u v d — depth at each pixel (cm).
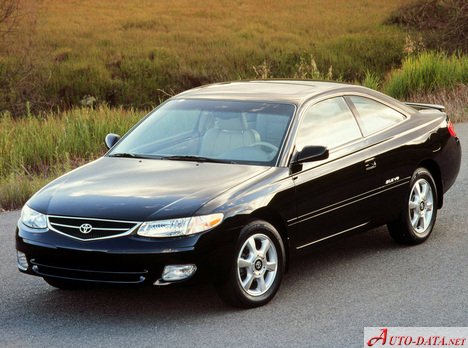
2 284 1158
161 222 946
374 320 955
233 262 977
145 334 931
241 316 982
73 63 5050
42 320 998
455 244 1277
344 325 939
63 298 1084
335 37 6031
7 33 4403
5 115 2692
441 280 1103
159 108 1226
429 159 1291
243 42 5866
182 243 942
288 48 5659
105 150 2355
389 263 1189
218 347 881
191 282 951
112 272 947
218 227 960
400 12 6391
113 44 5725
